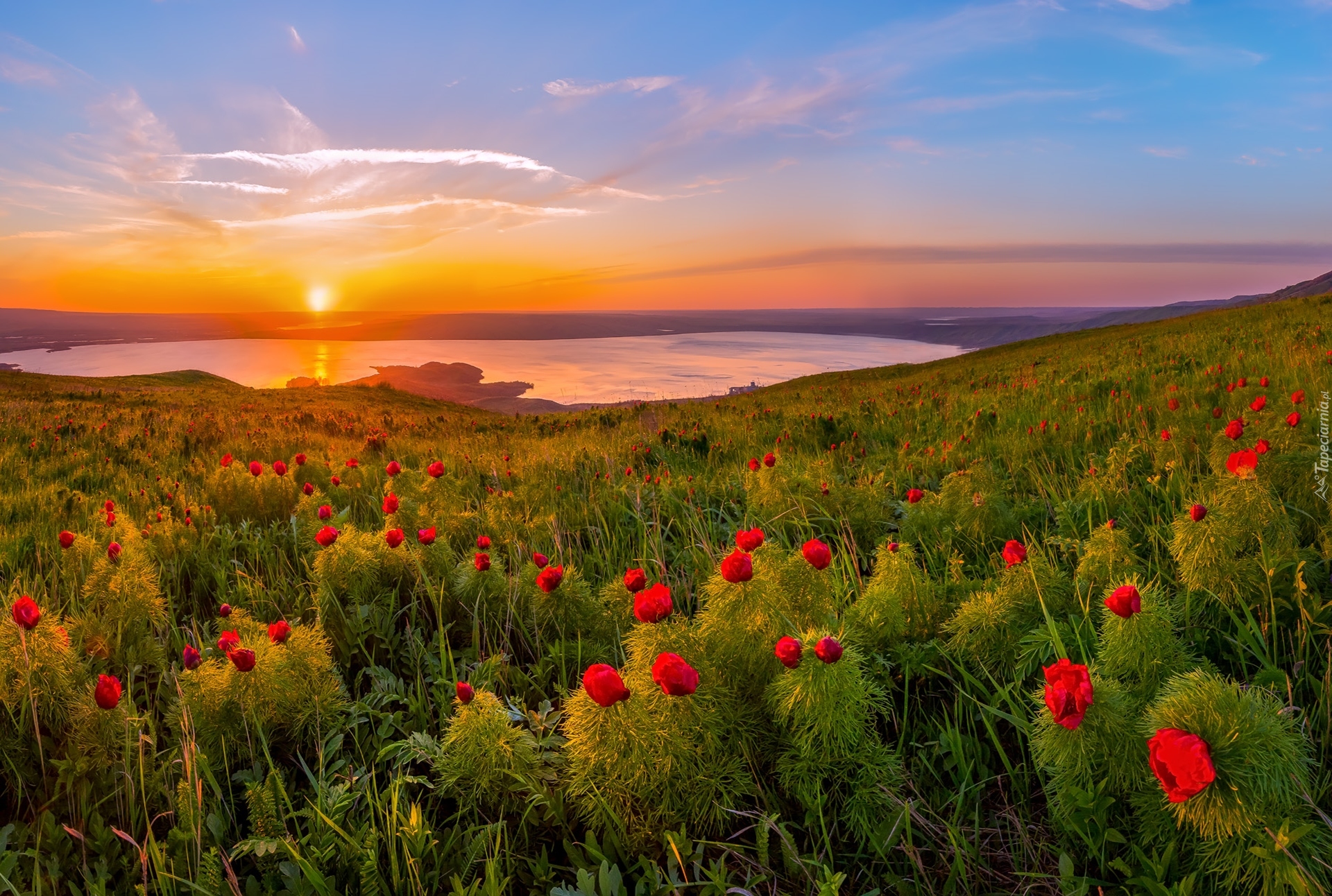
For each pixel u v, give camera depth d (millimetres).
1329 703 2115
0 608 3275
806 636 2219
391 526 4742
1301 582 2500
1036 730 2023
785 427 8562
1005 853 2004
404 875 1965
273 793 2174
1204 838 1698
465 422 17859
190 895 1940
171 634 3391
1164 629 2160
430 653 3211
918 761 2330
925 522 4066
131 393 34531
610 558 4316
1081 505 4074
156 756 2432
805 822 2066
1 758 2371
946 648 2715
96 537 4633
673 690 1894
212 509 5359
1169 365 9375
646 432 10680
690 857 2021
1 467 7734
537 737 2477
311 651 2670
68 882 1938
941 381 20438
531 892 1984
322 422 15828
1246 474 2758
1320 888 1427
